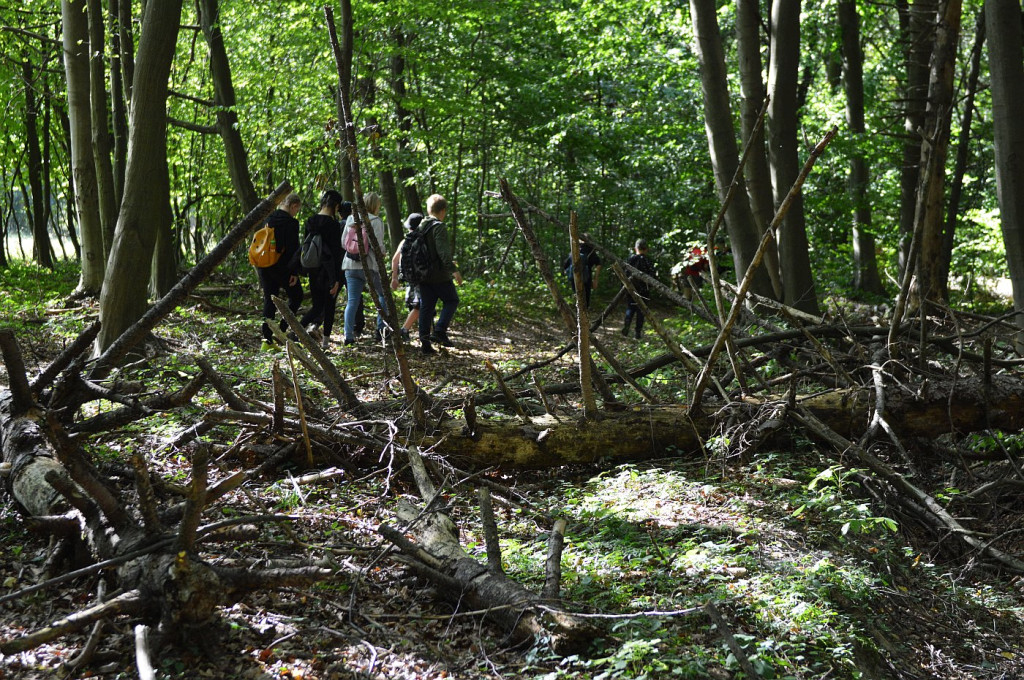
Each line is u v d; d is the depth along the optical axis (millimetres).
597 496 5598
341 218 11898
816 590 4109
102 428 5148
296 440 5602
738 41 11602
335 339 11930
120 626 3426
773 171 11992
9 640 3320
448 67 19859
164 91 8945
